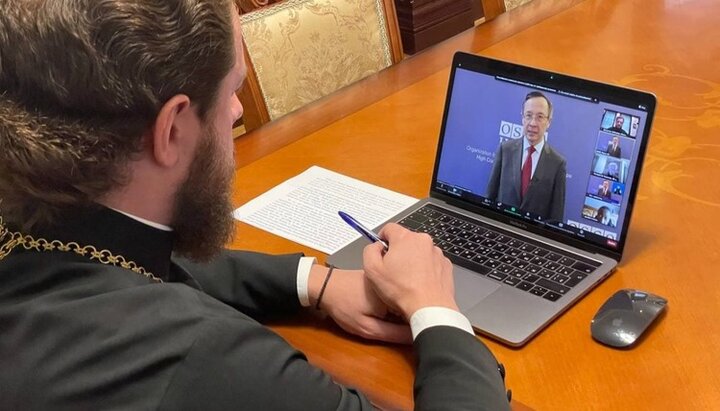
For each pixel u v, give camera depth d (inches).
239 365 29.0
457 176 50.1
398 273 39.6
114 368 28.5
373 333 40.9
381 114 64.1
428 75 69.9
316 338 42.0
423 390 34.5
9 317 29.8
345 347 41.2
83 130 28.8
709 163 54.8
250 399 28.8
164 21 28.8
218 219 34.9
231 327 29.6
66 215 30.6
